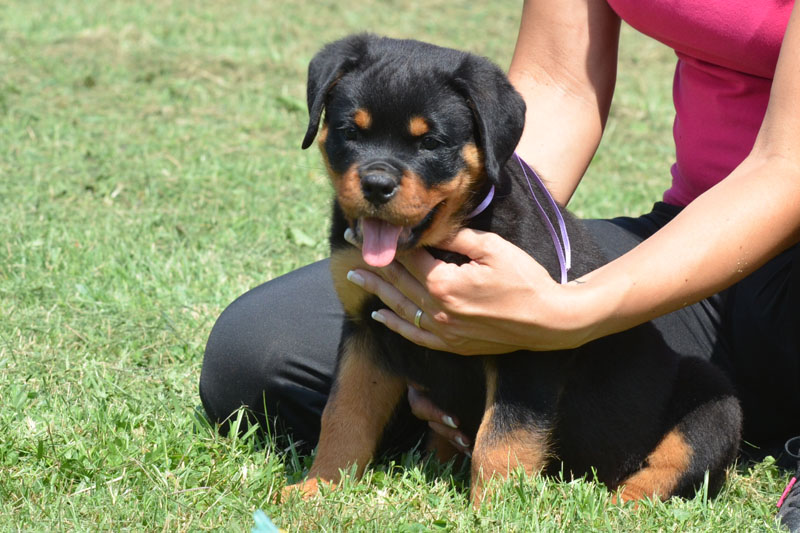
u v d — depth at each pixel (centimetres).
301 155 921
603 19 471
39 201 736
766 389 453
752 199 347
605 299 342
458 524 349
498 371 370
